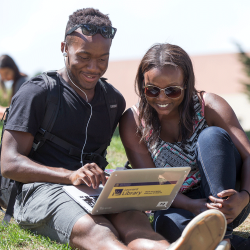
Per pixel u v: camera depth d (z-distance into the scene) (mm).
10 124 2609
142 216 2293
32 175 2531
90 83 2805
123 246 1993
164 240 2041
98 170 2410
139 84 2775
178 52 2604
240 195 2279
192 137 2699
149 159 2785
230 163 2299
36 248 2348
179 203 2463
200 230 1830
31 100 2627
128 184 2143
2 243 2449
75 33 2756
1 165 2621
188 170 2254
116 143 6238
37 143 2701
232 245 2305
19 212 2631
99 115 2885
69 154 2750
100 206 2160
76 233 2178
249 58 10289
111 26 2814
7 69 5824
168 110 2629
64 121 2730
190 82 2645
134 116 2861
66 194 2408
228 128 2656
